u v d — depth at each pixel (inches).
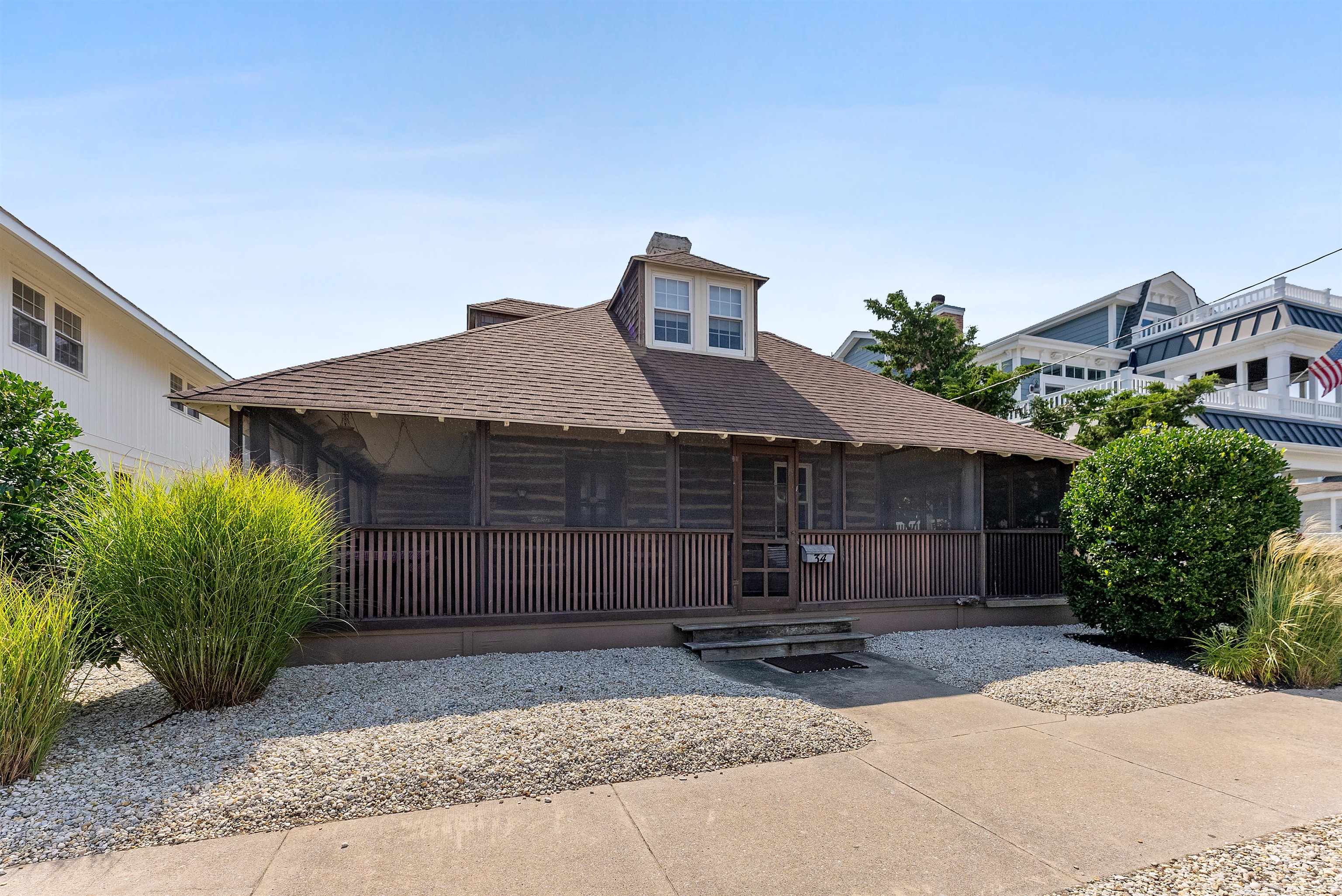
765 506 341.4
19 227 339.3
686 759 161.9
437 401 270.2
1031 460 392.5
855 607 338.3
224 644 184.7
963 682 249.0
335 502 261.4
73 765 146.2
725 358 411.5
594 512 303.9
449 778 143.9
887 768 163.8
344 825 126.4
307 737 163.9
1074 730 195.6
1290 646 246.4
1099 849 121.8
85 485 208.1
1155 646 314.3
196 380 604.4
